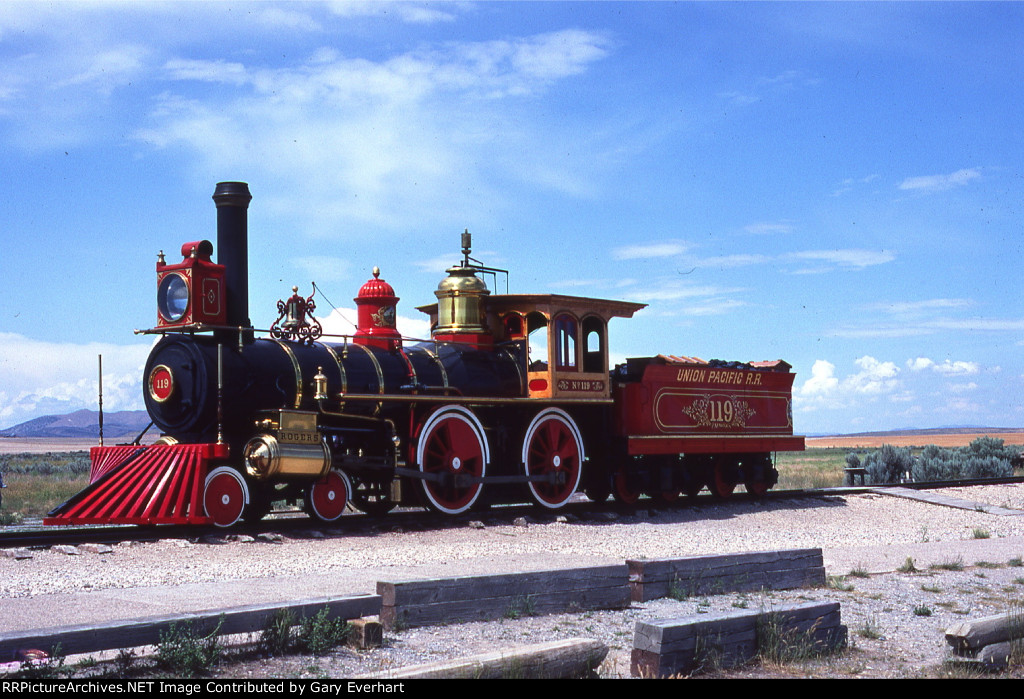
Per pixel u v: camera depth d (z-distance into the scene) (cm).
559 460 2111
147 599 1012
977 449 4419
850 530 2067
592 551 1579
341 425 1809
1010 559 1547
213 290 1666
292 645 816
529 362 2117
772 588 1216
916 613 1086
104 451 1680
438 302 2141
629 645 891
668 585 1123
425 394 1891
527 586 1009
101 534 1479
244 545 1462
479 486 1955
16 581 1109
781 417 2733
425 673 678
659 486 2386
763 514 2288
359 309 1966
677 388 2392
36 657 691
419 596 930
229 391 1627
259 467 1600
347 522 1750
